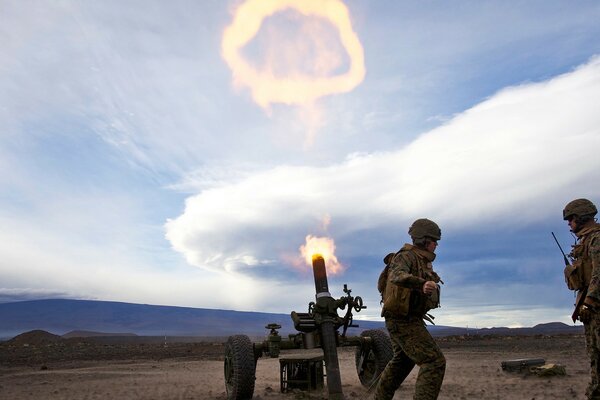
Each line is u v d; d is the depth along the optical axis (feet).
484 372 34.35
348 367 42.93
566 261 16.26
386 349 26.04
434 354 15.33
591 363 14.85
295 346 24.56
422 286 14.96
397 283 15.23
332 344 22.07
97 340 266.16
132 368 51.21
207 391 30.25
